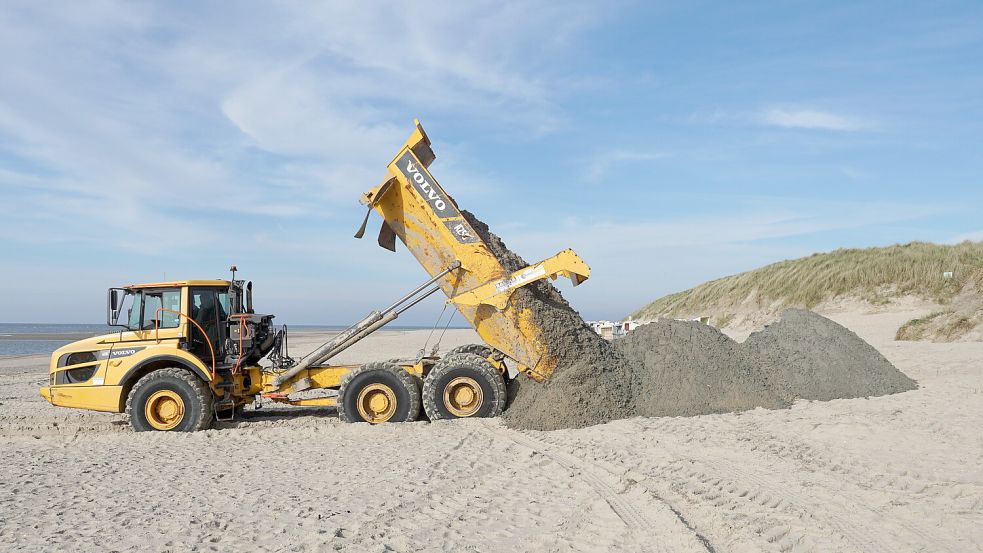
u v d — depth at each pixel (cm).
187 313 1012
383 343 3456
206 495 611
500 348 947
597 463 679
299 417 1084
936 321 2009
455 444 802
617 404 916
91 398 974
